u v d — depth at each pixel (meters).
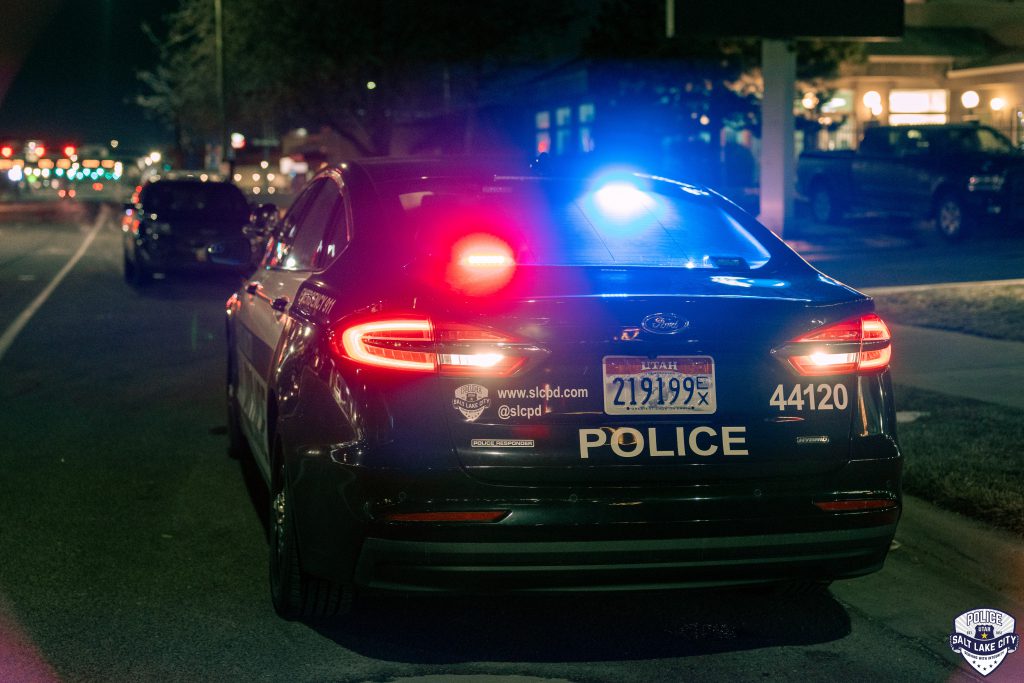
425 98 30.70
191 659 4.32
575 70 31.67
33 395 9.68
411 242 4.62
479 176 5.20
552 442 3.99
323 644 4.48
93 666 4.24
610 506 3.97
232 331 7.27
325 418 4.17
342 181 5.30
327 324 4.32
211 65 36.38
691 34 22.00
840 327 4.22
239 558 5.54
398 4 29.06
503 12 29.78
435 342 3.99
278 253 6.23
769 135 24.05
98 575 5.27
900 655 4.40
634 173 5.40
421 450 3.96
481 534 3.94
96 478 7.03
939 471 6.16
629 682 4.13
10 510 6.33
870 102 32.34
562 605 4.94
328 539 4.16
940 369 9.52
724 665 4.30
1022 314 12.21
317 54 29.06
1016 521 5.35
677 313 4.07
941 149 22.84
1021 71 30.78
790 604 4.96
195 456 7.60
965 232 21.61
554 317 4.01
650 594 5.07
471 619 4.77
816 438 4.16
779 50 23.62
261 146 54.38
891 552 5.64
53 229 39.12
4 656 4.33
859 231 24.27
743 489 4.07
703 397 4.08
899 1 22.56
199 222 18.72
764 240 4.98
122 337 13.16
